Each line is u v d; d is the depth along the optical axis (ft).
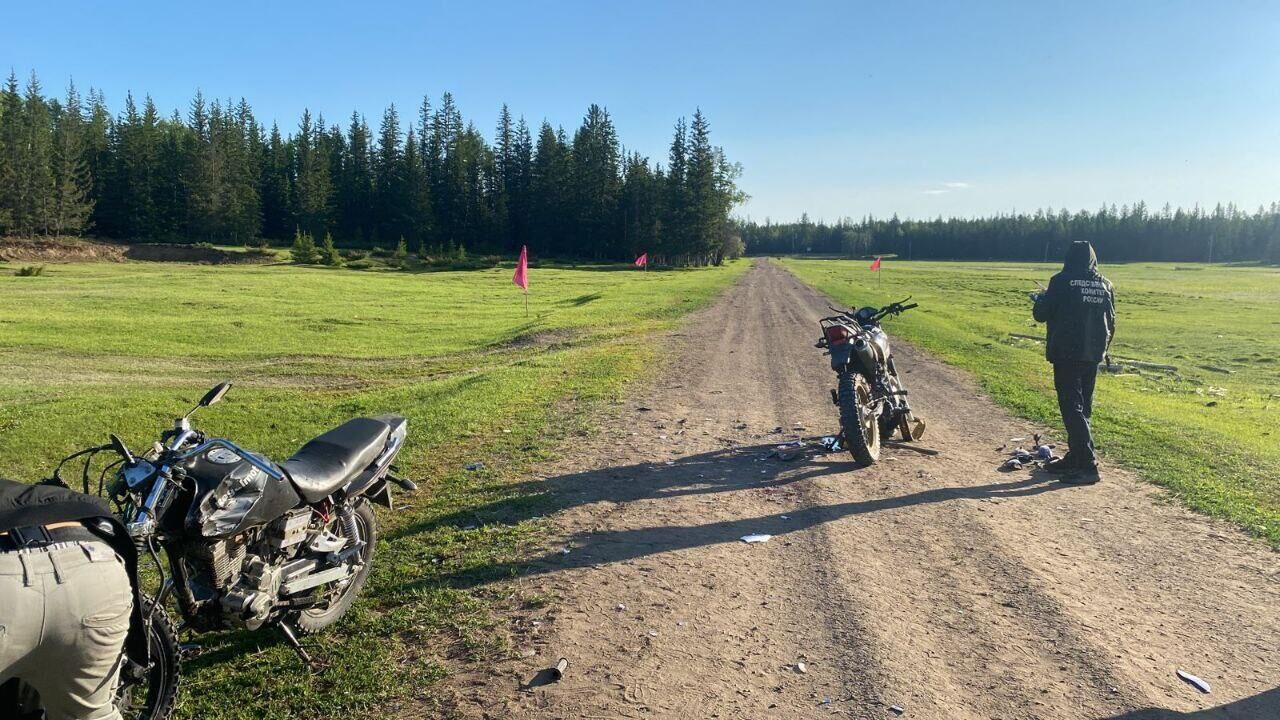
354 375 59.47
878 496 22.47
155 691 11.02
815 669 12.83
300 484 13.07
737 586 16.17
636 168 350.64
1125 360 66.18
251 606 11.87
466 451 27.81
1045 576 16.66
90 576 8.38
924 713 11.52
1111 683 12.35
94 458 29.04
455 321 104.32
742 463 26.22
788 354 57.31
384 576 16.69
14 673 7.99
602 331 79.87
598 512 20.81
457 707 11.74
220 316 101.30
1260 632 14.10
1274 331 95.20
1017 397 37.81
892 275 270.05
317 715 11.63
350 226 372.17
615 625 14.37
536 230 360.69
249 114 398.62
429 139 370.12
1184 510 21.09
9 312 94.48
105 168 333.62
